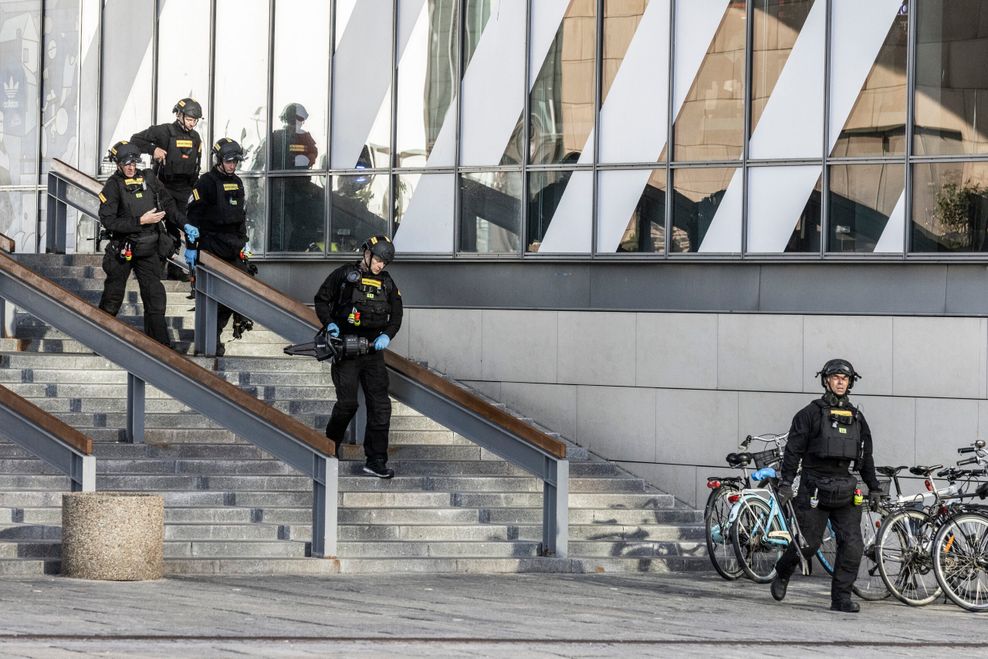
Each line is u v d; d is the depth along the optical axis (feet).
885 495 132.57
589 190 183.01
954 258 159.63
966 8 161.48
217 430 161.79
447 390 151.43
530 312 184.34
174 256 195.00
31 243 237.04
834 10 168.14
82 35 226.99
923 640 110.93
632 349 176.96
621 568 150.71
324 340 153.28
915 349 160.35
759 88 172.65
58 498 142.72
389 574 138.82
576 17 184.65
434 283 192.24
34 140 234.99
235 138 210.38
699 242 175.52
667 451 174.19
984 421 156.66
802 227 169.37
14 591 116.26
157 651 92.27
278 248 205.87
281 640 97.96
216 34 212.64
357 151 200.34
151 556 126.11
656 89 179.22
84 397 167.84
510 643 100.42
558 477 146.51
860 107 166.81
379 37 198.80
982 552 130.82
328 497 136.67
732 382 170.60
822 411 128.36
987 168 159.63
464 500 158.20
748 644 105.19
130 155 170.09
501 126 189.47
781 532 141.59
